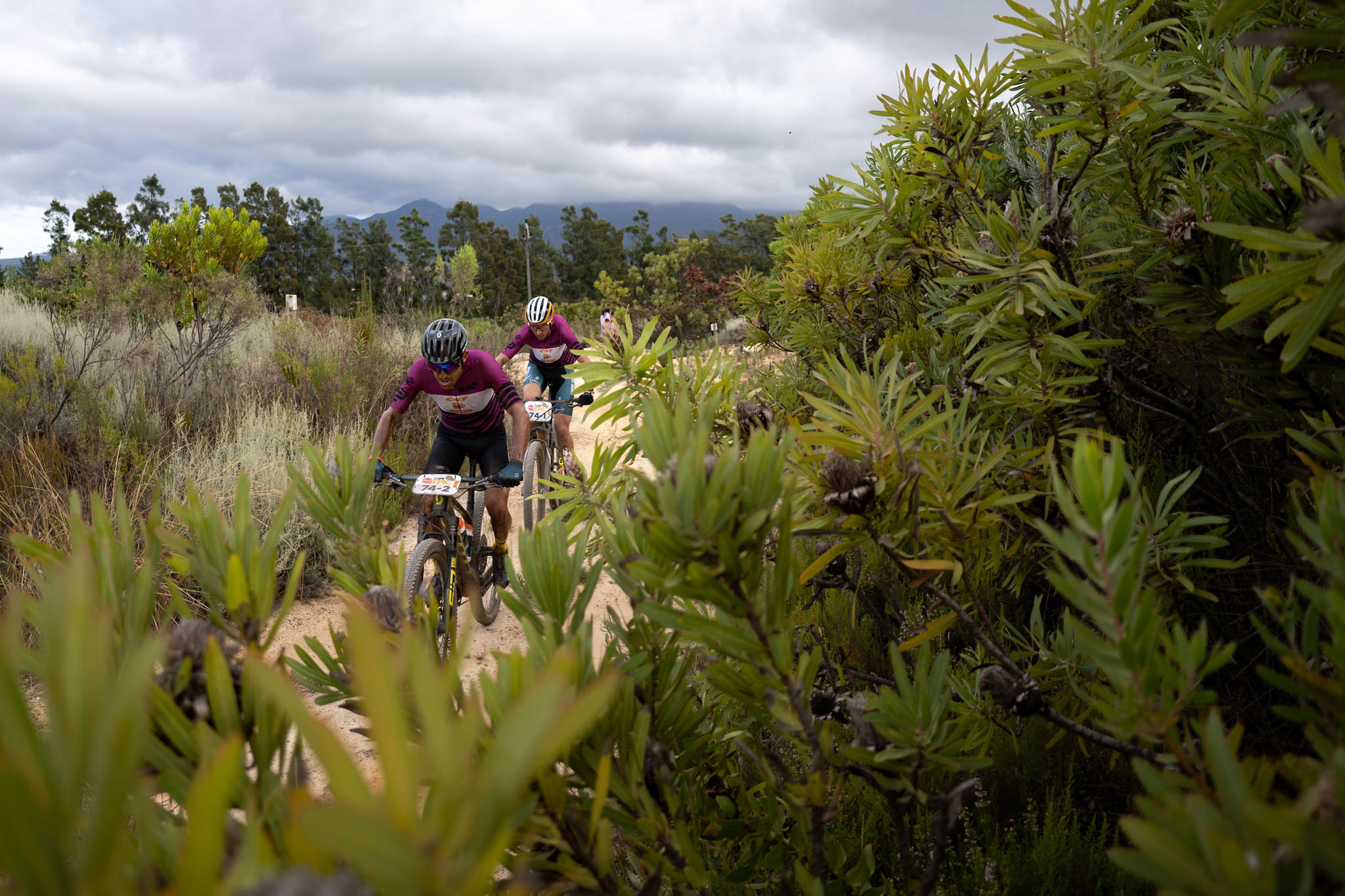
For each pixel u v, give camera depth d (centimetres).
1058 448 183
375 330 1180
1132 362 230
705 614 109
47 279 1257
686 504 84
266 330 1155
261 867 40
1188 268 161
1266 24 179
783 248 523
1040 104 226
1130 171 190
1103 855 160
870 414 132
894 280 342
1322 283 92
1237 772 59
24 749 37
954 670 198
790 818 161
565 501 182
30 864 35
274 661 85
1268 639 77
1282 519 174
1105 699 122
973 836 179
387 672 35
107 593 81
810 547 292
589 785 102
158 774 75
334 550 142
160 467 553
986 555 186
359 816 32
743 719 168
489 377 443
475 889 34
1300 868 54
